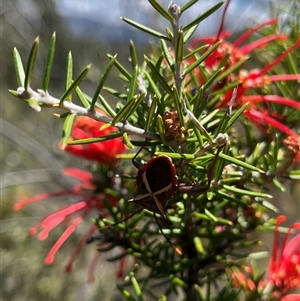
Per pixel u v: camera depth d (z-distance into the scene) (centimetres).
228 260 17
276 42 20
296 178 15
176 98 12
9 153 81
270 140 17
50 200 76
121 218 16
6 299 62
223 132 12
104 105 11
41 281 63
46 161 76
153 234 17
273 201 43
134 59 14
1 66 89
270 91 18
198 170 12
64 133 10
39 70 83
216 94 15
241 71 16
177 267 16
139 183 11
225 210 17
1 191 74
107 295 62
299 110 17
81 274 64
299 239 16
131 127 11
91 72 76
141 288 16
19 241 67
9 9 87
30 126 83
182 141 12
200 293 15
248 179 15
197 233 16
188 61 18
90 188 19
